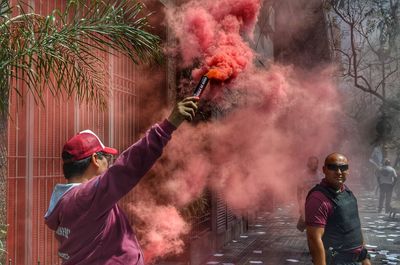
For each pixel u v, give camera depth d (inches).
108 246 88.2
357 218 166.4
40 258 211.8
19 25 136.0
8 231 193.5
